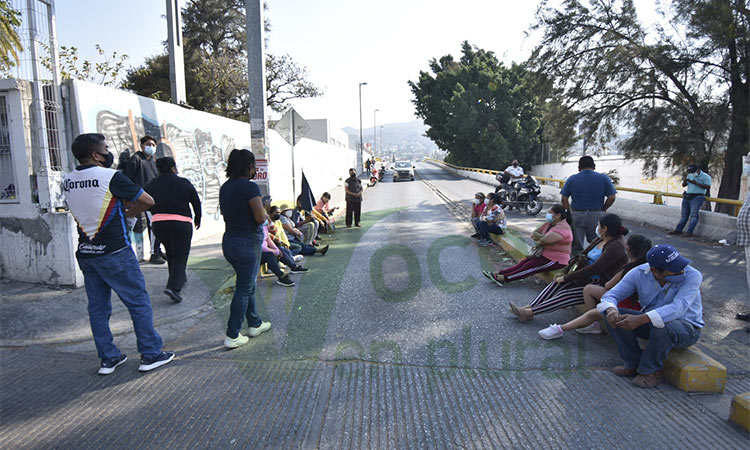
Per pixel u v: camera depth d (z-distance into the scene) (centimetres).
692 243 877
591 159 640
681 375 335
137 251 724
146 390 341
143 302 372
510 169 1464
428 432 289
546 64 1614
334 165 2672
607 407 315
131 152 731
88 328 462
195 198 546
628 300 385
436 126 4728
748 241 447
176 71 1201
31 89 571
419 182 3222
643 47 1384
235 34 2812
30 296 547
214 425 296
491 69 4162
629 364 355
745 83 1223
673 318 331
